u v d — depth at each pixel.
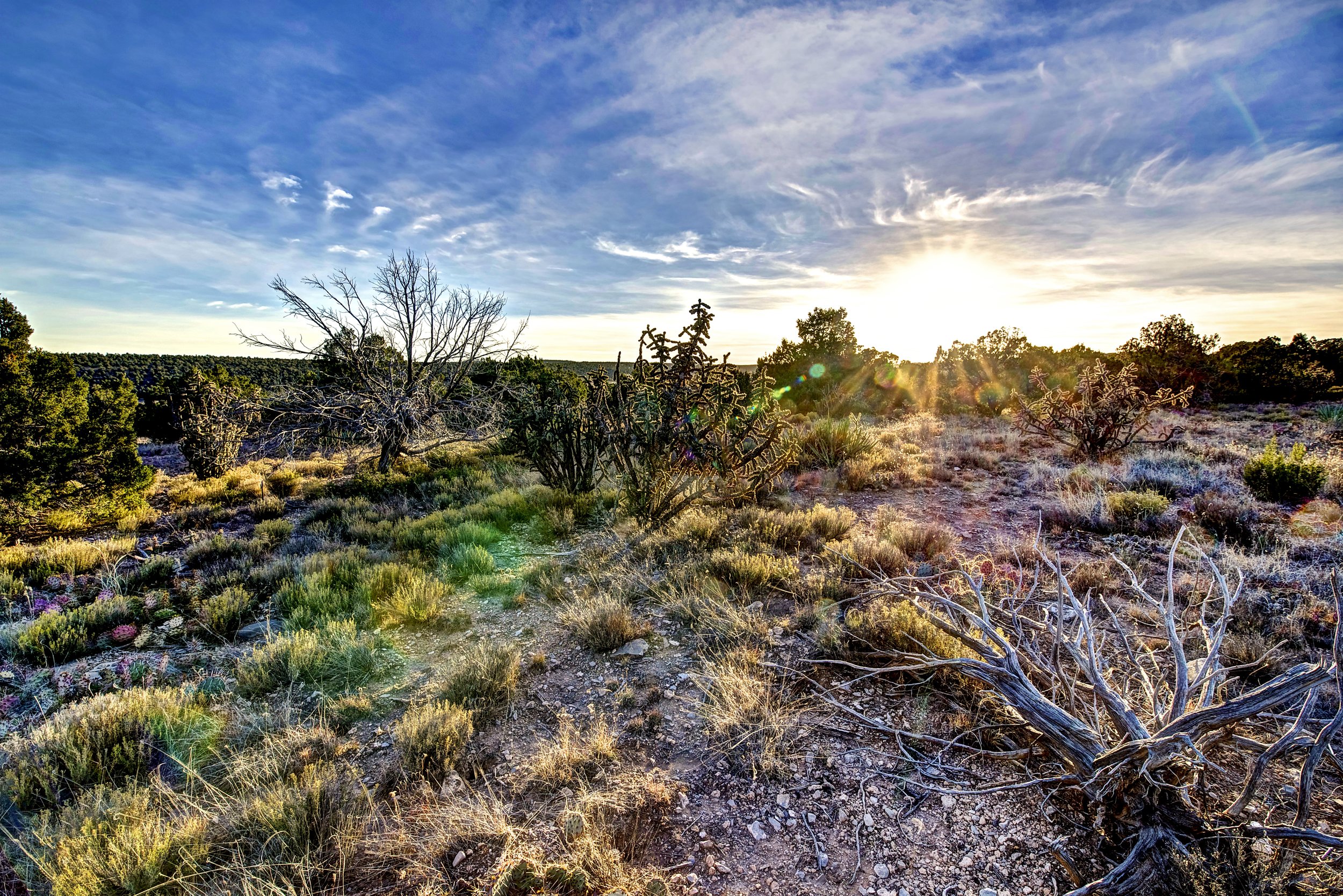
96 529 8.76
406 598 4.93
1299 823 2.07
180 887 2.26
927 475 9.19
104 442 8.99
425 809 2.68
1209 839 2.16
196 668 4.15
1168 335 19.17
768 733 3.04
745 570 5.05
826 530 6.29
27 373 8.61
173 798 2.73
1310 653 3.40
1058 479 8.23
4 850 2.41
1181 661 2.54
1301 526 5.59
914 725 3.11
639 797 2.68
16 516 8.09
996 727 3.01
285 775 2.89
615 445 7.41
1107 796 2.41
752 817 2.58
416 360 13.79
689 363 6.56
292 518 8.86
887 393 19.31
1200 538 5.52
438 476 11.41
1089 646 2.79
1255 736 2.93
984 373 20.02
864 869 2.29
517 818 2.60
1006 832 2.42
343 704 3.55
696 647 4.11
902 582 4.53
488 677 3.68
